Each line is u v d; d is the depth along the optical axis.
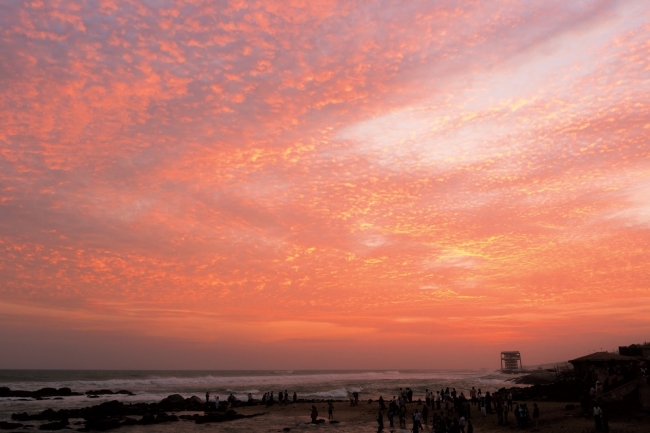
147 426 43.88
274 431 40.56
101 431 40.44
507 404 40.25
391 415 40.09
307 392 93.31
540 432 31.80
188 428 42.41
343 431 40.06
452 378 160.62
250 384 119.75
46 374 165.12
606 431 28.08
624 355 54.09
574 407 38.69
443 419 37.03
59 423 42.16
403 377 181.25
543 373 110.69
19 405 62.88
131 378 136.88
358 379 155.62
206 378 141.25
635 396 33.19
